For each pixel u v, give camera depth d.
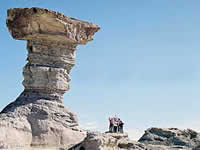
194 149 43.38
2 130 35.31
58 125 38.47
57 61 40.72
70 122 39.50
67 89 40.94
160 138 53.72
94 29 42.72
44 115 38.41
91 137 35.09
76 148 35.78
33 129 37.44
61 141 37.97
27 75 39.91
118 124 42.66
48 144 37.38
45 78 39.94
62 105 39.88
